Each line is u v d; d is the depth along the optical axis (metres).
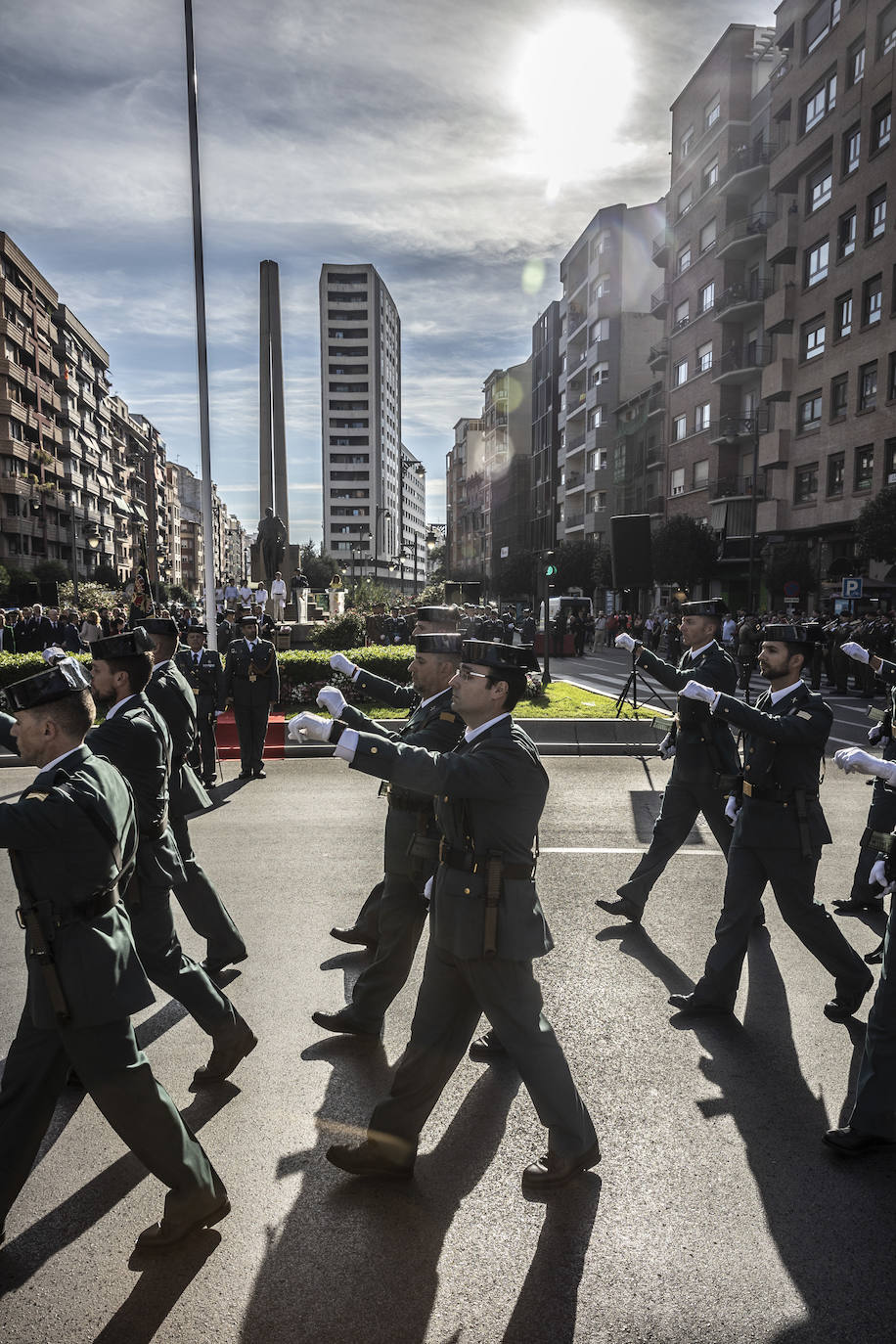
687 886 6.16
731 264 38.53
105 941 2.55
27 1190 2.95
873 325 27.86
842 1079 3.68
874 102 27.31
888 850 3.17
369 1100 3.49
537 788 2.82
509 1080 3.70
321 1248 2.66
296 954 4.93
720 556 36.53
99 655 3.66
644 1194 2.93
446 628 4.73
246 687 10.05
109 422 88.81
